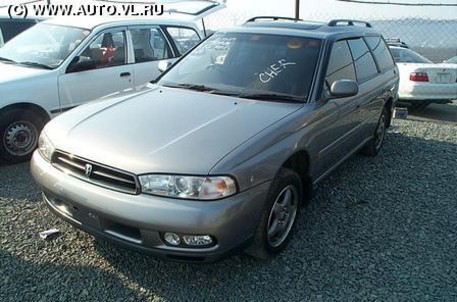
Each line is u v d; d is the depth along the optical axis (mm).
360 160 5602
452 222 3949
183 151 2740
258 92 3672
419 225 3871
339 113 3971
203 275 3031
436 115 9117
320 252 3365
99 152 2811
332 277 3064
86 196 2787
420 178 5035
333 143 4004
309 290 2922
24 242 3348
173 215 2578
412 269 3186
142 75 6223
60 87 5320
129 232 2762
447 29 10086
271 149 2988
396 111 8031
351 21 5348
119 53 6012
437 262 3289
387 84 5496
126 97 3744
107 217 2730
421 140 6723
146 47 6379
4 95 4867
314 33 4191
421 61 9594
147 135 2930
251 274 3066
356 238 3598
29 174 4781
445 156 5910
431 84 8625
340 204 4242
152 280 2963
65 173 2965
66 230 3537
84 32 5789
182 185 2615
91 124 3148
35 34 6102
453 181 4973
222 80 3898
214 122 3115
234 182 2682
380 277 3078
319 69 3803
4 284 2863
